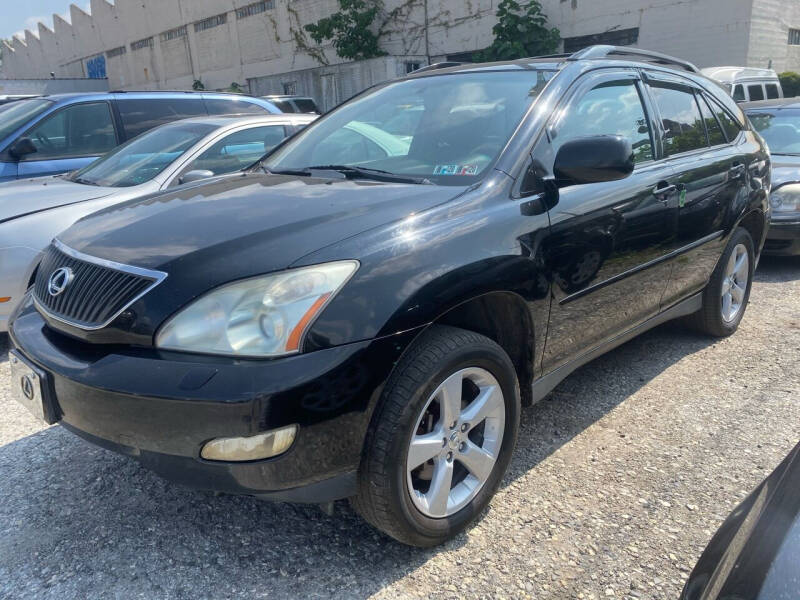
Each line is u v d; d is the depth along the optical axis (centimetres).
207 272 209
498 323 267
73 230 276
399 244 223
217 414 191
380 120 342
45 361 224
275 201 261
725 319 445
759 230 471
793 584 116
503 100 308
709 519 258
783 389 374
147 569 234
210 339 201
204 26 2902
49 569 235
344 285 206
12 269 416
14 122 639
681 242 364
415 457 224
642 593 221
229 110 759
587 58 337
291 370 195
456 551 242
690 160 378
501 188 264
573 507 267
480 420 246
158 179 487
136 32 3369
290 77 2128
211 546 246
